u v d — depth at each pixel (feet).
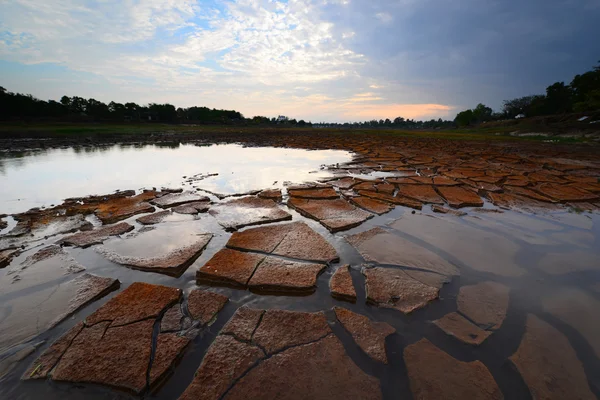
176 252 8.93
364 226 11.52
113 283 7.25
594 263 8.57
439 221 12.07
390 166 26.45
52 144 46.68
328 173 23.04
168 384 4.68
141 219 11.84
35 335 5.56
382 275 7.84
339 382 4.67
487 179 19.90
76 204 13.87
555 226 11.53
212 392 4.48
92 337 5.49
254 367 4.92
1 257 8.39
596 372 4.91
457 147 44.60
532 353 5.30
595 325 6.03
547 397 4.47
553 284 7.51
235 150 41.06
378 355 5.21
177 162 28.60
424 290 7.17
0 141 49.55
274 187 17.93
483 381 4.72
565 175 21.50
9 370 4.81
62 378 4.67
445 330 5.86
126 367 4.86
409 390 4.55
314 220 12.21
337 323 6.02
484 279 7.72
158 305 6.41
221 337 5.57
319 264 8.30
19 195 15.74
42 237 9.95
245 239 9.95
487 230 11.10
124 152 37.47
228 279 7.50
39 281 7.30
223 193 16.22
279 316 6.19
